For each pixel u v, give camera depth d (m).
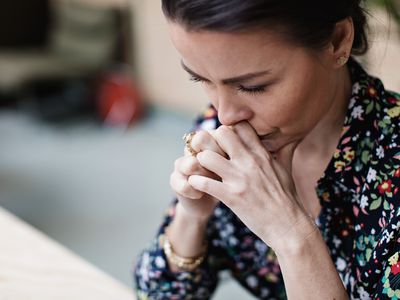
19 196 3.51
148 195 3.47
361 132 0.84
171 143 4.45
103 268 2.67
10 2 5.49
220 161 0.79
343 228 0.90
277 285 1.02
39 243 1.17
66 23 5.37
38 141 4.50
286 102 0.71
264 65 0.67
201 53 0.67
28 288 1.02
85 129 4.75
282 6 0.64
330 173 0.87
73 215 3.24
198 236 0.97
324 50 0.71
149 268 1.00
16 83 4.87
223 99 0.72
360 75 0.86
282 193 0.78
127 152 4.25
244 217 0.79
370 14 0.82
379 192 0.82
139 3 5.06
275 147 0.81
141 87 5.23
